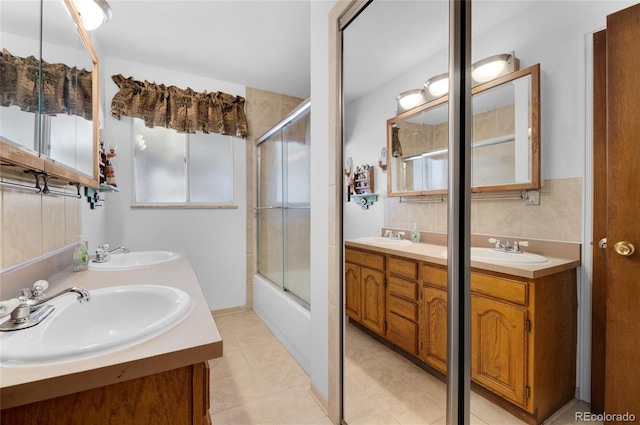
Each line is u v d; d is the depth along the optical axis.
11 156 0.73
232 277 3.13
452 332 1.03
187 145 2.96
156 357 0.60
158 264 1.53
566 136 1.56
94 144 1.65
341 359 1.46
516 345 1.37
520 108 1.70
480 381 1.51
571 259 1.53
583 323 1.50
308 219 2.29
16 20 0.86
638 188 1.21
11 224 0.95
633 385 1.25
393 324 1.34
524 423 1.38
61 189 1.39
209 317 0.80
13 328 0.70
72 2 1.28
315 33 1.67
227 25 2.16
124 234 2.64
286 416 1.56
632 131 1.22
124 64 2.63
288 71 2.86
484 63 1.84
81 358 0.57
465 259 1.02
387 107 1.41
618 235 1.27
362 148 1.42
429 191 1.26
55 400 0.54
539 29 1.64
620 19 1.24
